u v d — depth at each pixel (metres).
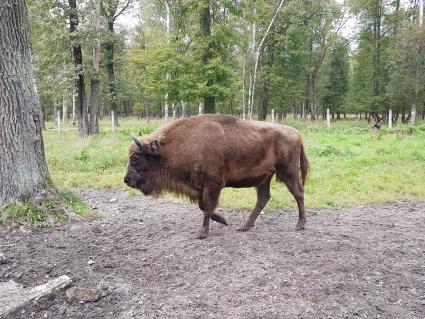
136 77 33.09
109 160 11.47
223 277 4.37
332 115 45.53
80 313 3.76
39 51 19.92
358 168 10.95
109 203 7.75
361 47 34.56
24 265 4.67
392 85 27.89
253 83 29.14
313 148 13.49
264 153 5.76
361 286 4.21
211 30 16.97
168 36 17.30
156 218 6.62
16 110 5.92
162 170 5.67
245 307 3.77
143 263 4.76
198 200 5.78
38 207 6.00
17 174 5.97
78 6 19.19
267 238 5.59
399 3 32.34
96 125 21.66
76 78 18.58
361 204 7.88
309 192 8.55
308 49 35.72
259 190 6.16
